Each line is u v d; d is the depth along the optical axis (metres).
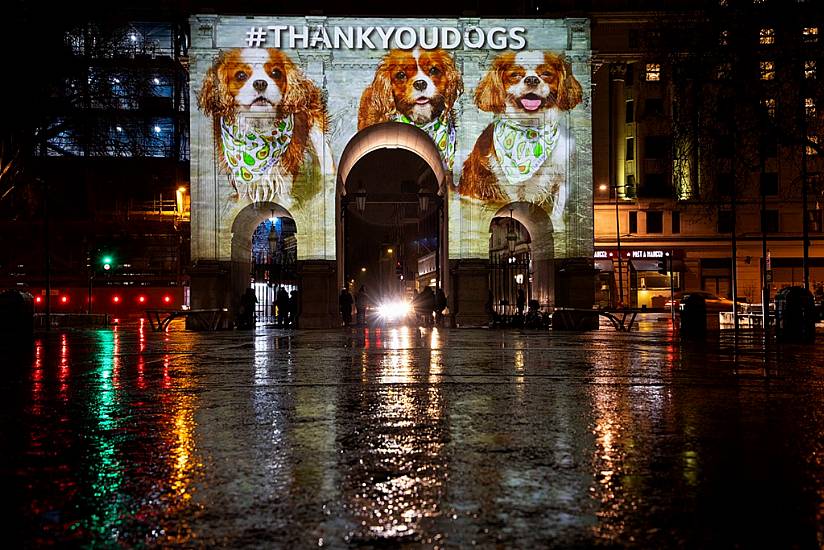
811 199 56.69
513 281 39.69
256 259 53.50
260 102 32.59
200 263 32.22
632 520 3.47
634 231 57.16
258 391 8.63
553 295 32.72
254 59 32.62
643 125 56.50
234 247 33.31
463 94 32.84
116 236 52.16
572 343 19.16
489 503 3.77
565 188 32.91
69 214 51.97
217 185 32.56
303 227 32.50
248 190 32.50
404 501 3.80
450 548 3.08
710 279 57.16
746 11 25.02
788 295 18.92
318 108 32.62
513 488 4.06
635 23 56.28
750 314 29.47
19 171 29.00
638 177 56.75
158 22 50.50
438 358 13.80
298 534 3.27
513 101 32.91
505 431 5.87
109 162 50.25
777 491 3.99
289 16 32.62
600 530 3.32
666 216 57.25
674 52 27.42
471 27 32.88
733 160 28.44
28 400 7.97
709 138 28.33
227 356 14.62
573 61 33.16
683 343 19.02
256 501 3.82
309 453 5.05
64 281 51.53
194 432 5.92
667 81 29.33
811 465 4.63
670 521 3.45
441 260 36.75
